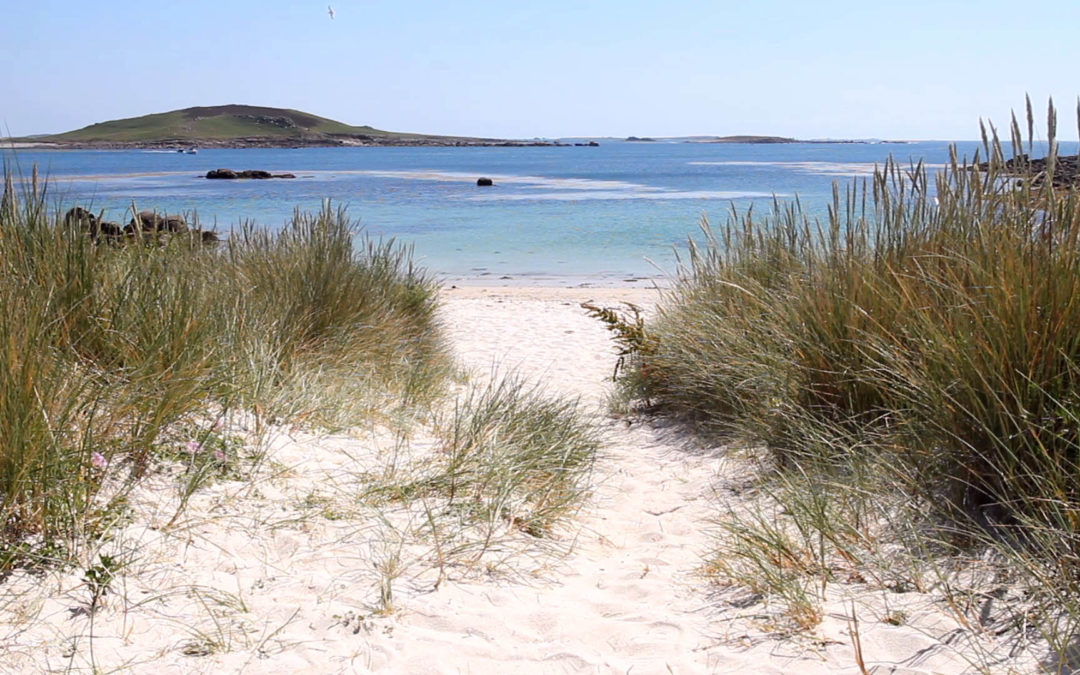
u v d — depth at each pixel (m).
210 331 4.88
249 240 8.34
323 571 3.43
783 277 6.54
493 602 3.35
